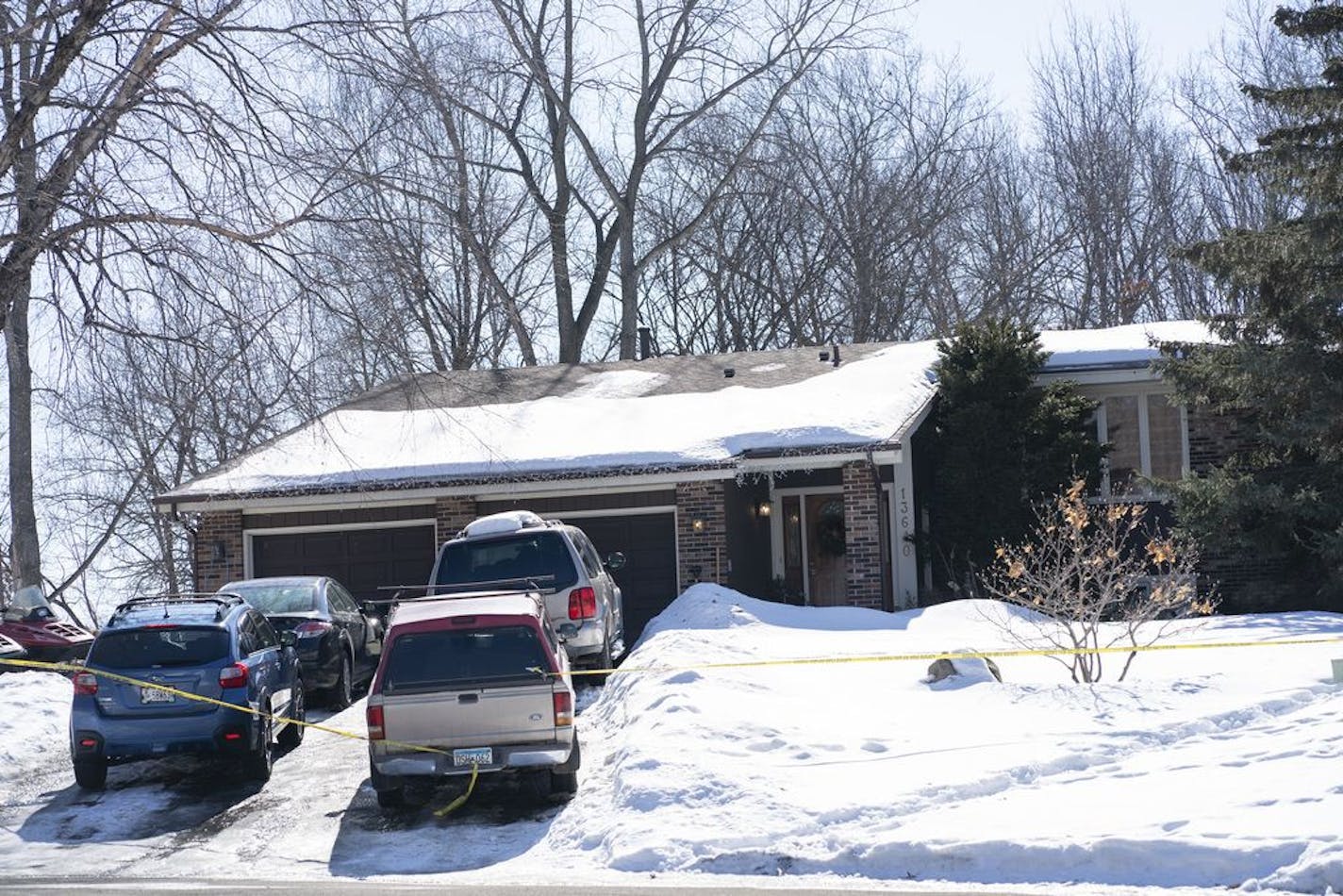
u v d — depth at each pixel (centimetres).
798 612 2128
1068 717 1391
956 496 2506
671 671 1622
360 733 1769
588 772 1409
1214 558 2647
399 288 1537
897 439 2353
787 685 1595
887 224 4762
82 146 1485
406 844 1238
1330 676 1486
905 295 4838
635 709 1545
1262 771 1111
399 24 1571
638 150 4500
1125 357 2731
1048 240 4956
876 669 1675
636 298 4484
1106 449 2567
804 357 3173
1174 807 1028
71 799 1505
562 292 4375
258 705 1525
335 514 2597
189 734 1473
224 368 1473
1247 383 2309
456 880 1068
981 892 915
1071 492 1800
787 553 2811
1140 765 1188
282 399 1497
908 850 995
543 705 1309
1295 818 965
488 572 1861
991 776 1173
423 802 1395
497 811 1333
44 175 1503
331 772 1561
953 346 2662
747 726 1384
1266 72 4659
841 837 1051
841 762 1270
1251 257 2350
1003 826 1024
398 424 2784
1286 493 2327
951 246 4900
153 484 2733
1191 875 917
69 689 2092
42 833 1364
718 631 1914
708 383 2998
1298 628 1895
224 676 1486
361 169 1532
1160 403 2761
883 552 2420
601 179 4425
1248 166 2378
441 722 1309
